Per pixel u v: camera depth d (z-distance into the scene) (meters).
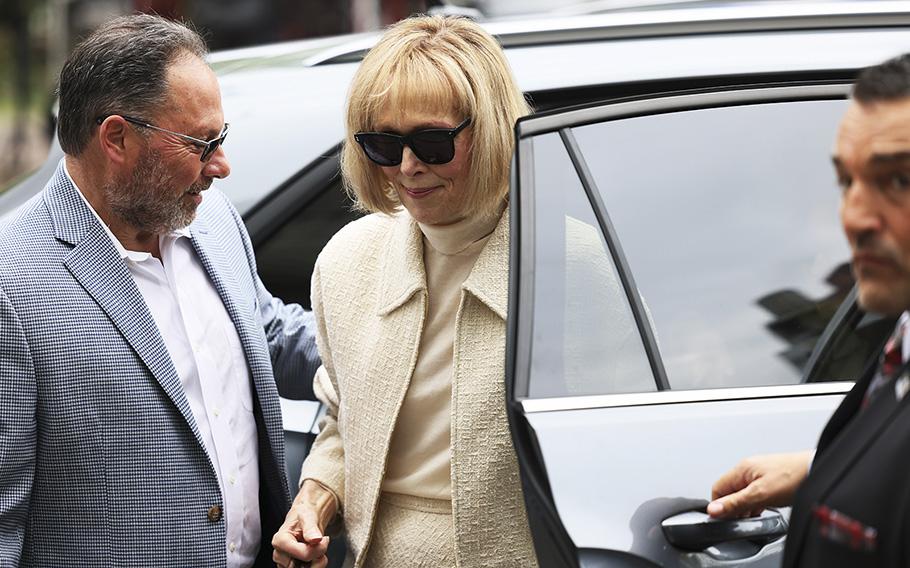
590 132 3.44
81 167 3.75
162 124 3.66
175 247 3.96
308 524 3.76
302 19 17.12
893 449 2.18
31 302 3.57
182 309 3.90
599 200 3.37
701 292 3.37
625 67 4.84
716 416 3.16
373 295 3.76
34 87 22.77
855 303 3.49
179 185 3.72
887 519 2.16
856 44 4.85
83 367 3.60
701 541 2.96
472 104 3.41
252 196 4.80
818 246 3.49
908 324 2.40
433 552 3.54
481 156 3.44
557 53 4.92
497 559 3.45
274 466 4.05
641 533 2.95
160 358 3.71
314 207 4.83
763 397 3.23
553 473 3.00
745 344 3.34
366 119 3.49
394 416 3.60
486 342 3.49
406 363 3.60
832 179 3.54
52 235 3.67
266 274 4.81
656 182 3.44
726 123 3.57
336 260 3.86
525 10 6.79
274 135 4.89
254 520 4.02
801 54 4.82
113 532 3.66
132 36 3.68
